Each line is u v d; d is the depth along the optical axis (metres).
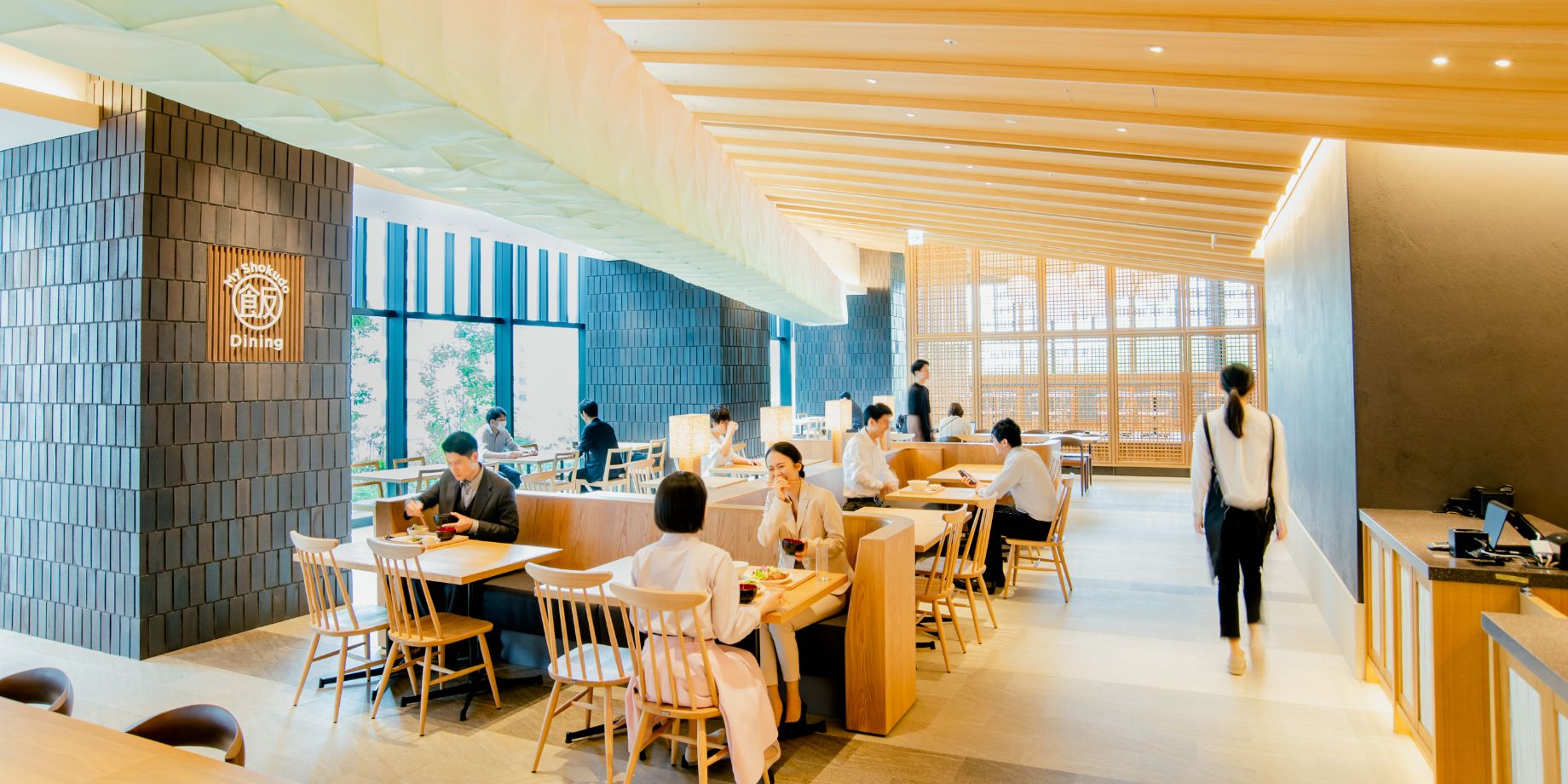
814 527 4.37
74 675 4.68
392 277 10.26
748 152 6.91
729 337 12.72
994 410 15.49
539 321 12.61
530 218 5.32
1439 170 4.27
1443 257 4.26
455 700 4.30
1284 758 3.56
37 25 2.45
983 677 4.59
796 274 9.98
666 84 5.42
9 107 4.64
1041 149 5.42
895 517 4.60
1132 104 4.37
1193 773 3.44
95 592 5.12
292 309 5.83
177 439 5.14
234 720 2.08
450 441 4.88
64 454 5.27
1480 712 3.03
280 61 2.74
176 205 5.12
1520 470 4.16
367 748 3.72
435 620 3.90
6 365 5.59
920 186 7.30
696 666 3.11
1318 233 5.18
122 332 5.01
